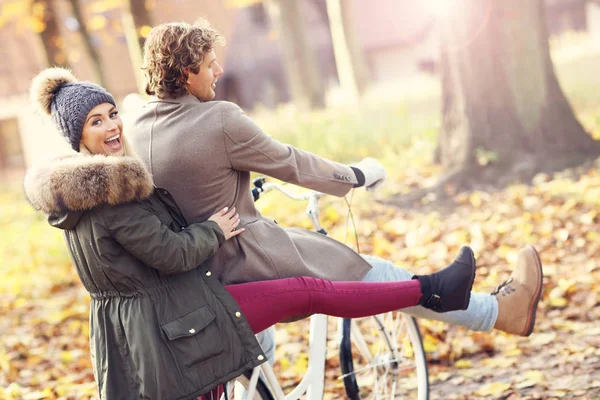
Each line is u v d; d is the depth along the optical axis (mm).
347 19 25438
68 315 7953
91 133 3143
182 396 3004
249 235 3467
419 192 9344
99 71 21719
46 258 11039
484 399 4680
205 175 3357
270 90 43875
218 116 3357
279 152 3457
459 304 3695
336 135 13281
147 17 18172
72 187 2908
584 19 43750
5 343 7375
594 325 5520
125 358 3096
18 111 31875
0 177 31219
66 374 6340
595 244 7035
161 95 3492
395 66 47438
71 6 21469
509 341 5473
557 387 4633
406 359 4645
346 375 4262
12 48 34281
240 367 3139
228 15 42594
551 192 8445
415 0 46781
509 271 6816
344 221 9016
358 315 3559
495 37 9367
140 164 3041
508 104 9398
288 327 6551
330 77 45594
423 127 12820
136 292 3072
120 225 2994
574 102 14133
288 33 24297
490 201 8656
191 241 3115
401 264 7488
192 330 3041
